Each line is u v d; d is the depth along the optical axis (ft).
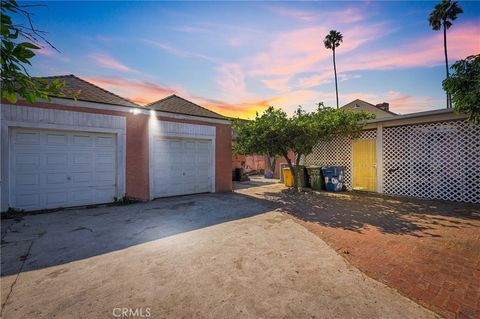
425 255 11.67
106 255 11.85
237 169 48.24
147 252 12.20
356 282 9.19
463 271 10.04
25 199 20.39
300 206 23.39
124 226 16.84
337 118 27.37
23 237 14.52
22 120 19.98
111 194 24.82
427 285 8.98
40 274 9.93
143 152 26.78
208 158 32.89
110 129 24.50
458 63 17.17
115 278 9.57
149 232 15.47
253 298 8.16
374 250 12.32
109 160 24.76
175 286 8.96
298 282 9.20
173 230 15.88
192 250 12.43
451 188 24.75
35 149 20.84
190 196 29.78
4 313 7.38
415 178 27.07
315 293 8.43
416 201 24.97
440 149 25.32
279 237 14.38
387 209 21.63
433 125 25.71
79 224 17.34
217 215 20.02
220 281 9.29
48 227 16.60
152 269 10.34
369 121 29.53
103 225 17.10
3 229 16.12
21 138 20.21
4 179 19.34
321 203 24.72
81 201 23.17
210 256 11.66
